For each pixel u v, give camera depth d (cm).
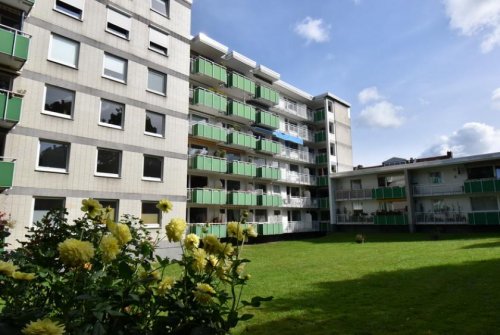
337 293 811
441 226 2902
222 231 2175
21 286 238
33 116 1395
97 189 1562
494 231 2623
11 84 1364
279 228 2905
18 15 1409
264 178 2862
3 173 1191
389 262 1305
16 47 1262
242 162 2614
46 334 148
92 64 1622
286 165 3394
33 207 1366
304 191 3603
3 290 238
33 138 1384
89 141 1561
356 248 1977
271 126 2981
